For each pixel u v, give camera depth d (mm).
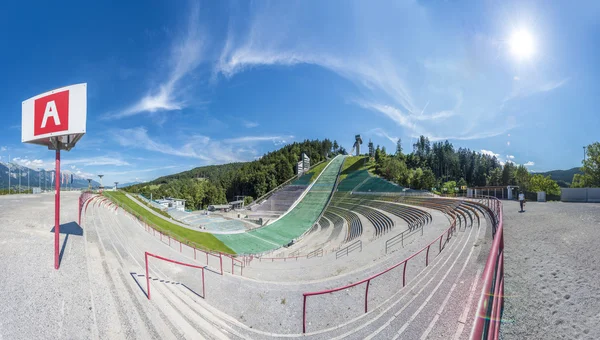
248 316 9242
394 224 32375
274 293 11484
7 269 7512
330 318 8898
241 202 93500
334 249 29406
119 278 9102
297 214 70375
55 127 6789
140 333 5984
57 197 8039
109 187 72062
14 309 5789
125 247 14242
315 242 41156
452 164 137000
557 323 6105
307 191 92812
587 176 47156
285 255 33438
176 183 140875
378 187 75750
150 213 47750
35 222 13852
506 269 9492
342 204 69250
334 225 51188
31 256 8773
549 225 16031
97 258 10375
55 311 6059
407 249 17562
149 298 8172
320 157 165500
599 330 5719
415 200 45906
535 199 37125
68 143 7875
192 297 10266
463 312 7332
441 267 11531
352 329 7578
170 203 71688
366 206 57094
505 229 16266
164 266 14016
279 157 148625
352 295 10648
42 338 5078
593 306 6539
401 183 77625
